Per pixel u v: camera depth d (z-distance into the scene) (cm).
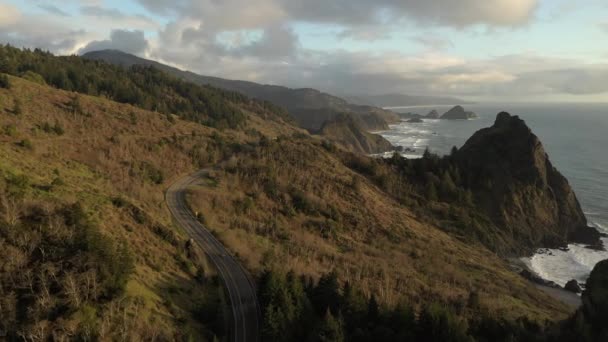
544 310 7481
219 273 6206
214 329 4666
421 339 4819
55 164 7619
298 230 9375
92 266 4041
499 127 17075
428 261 9019
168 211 8400
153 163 10919
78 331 3512
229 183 10788
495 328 5241
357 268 7688
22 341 3353
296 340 4706
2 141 7756
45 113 10869
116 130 12100
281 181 11412
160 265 5316
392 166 15800
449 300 6812
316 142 16275
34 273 3834
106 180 8194
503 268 10300
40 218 4594
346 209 10981
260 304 5322
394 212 11875
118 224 5644
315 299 5481
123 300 4066
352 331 4831
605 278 6159
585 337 4991
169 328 4141
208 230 7656
